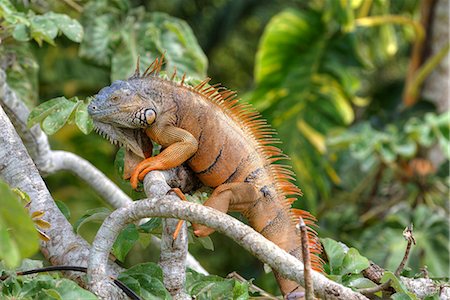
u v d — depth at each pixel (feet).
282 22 49.29
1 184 15.40
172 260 19.92
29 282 18.83
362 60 49.47
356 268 22.11
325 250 22.52
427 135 43.39
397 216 44.32
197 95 22.58
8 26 28.02
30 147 28.12
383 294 22.11
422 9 48.65
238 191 21.85
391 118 48.75
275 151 22.89
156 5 60.13
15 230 15.79
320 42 49.39
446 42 48.34
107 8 35.60
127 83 22.07
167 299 19.49
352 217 48.62
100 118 21.90
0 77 26.30
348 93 49.03
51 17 28.27
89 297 18.38
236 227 18.10
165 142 22.03
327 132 48.16
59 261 20.80
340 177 50.14
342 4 44.70
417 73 48.70
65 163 29.48
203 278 21.77
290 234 22.11
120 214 19.01
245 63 66.85
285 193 22.54
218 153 22.26
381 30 51.90
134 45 34.81
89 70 54.85
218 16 61.31
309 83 48.83
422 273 22.81
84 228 45.78
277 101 48.70
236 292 20.93
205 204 21.65
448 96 48.67
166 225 19.62
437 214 44.24
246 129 22.89
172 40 35.14
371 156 45.62
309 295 17.33
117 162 24.54
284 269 17.88
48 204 21.31
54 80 54.24
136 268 19.97
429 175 46.16
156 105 22.00
